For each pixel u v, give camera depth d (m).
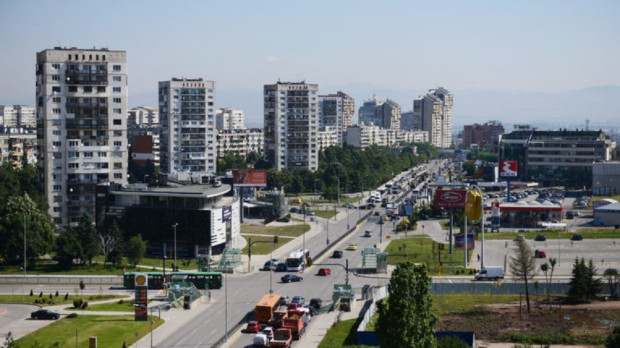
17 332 182.38
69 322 190.12
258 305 187.00
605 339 168.38
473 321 189.25
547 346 159.25
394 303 143.25
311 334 179.75
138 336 178.62
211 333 181.38
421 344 144.12
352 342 170.50
